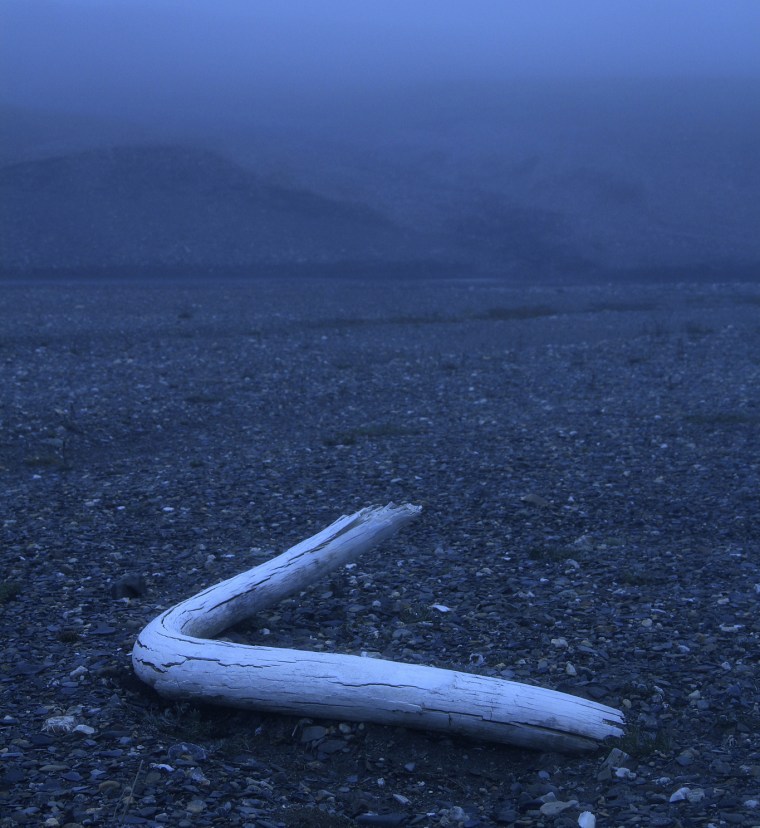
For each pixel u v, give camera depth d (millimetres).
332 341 29375
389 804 5449
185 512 12055
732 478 13641
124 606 8586
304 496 12852
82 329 30625
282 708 6156
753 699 6594
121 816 5043
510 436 16656
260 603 7543
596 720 5992
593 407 19406
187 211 68438
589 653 7410
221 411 19312
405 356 26750
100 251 59250
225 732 6242
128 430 17500
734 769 5676
